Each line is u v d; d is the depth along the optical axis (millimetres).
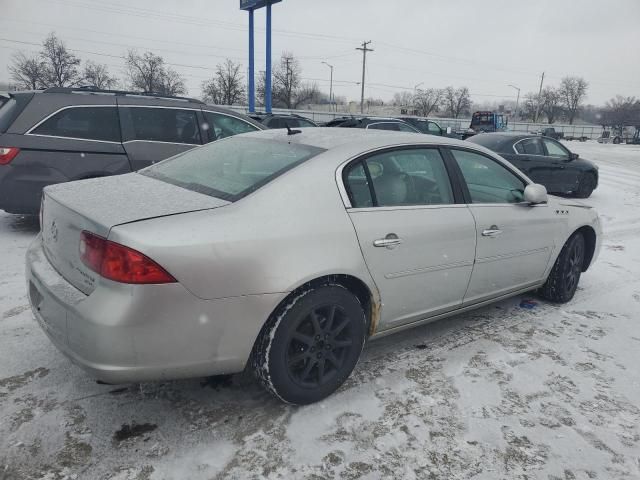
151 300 2037
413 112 86562
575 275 4371
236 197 2438
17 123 5168
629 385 3037
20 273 4336
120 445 2273
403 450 2348
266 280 2273
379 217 2742
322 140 2971
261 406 2621
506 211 3514
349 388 2832
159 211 2244
